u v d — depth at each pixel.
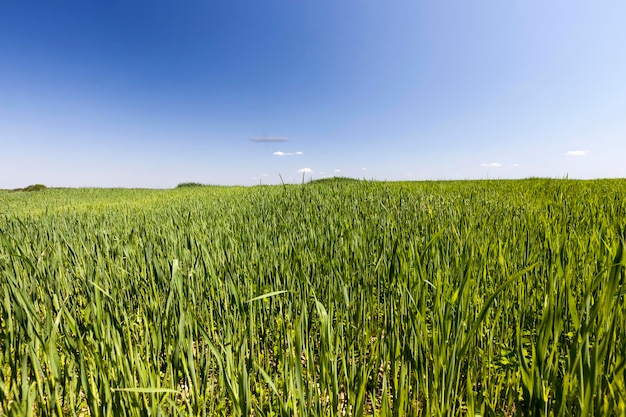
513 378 1.40
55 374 1.20
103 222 4.98
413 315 1.36
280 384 1.60
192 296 1.99
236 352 1.65
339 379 1.61
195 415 1.32
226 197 9.47
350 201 6.45
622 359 1.04
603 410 1.01
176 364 1.40
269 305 2.32
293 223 4.22
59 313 1.23
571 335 1.61
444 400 1.20
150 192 19.56
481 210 4.62
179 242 3.11
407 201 6.21
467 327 1.52
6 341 1.42
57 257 2.67
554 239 2.44
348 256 2.75
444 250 2.67
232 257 2.82
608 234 2.35
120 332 1.45
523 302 1.96
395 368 1.31
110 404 1.21
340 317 1.82
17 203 13.89
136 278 2.27
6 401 1.07
